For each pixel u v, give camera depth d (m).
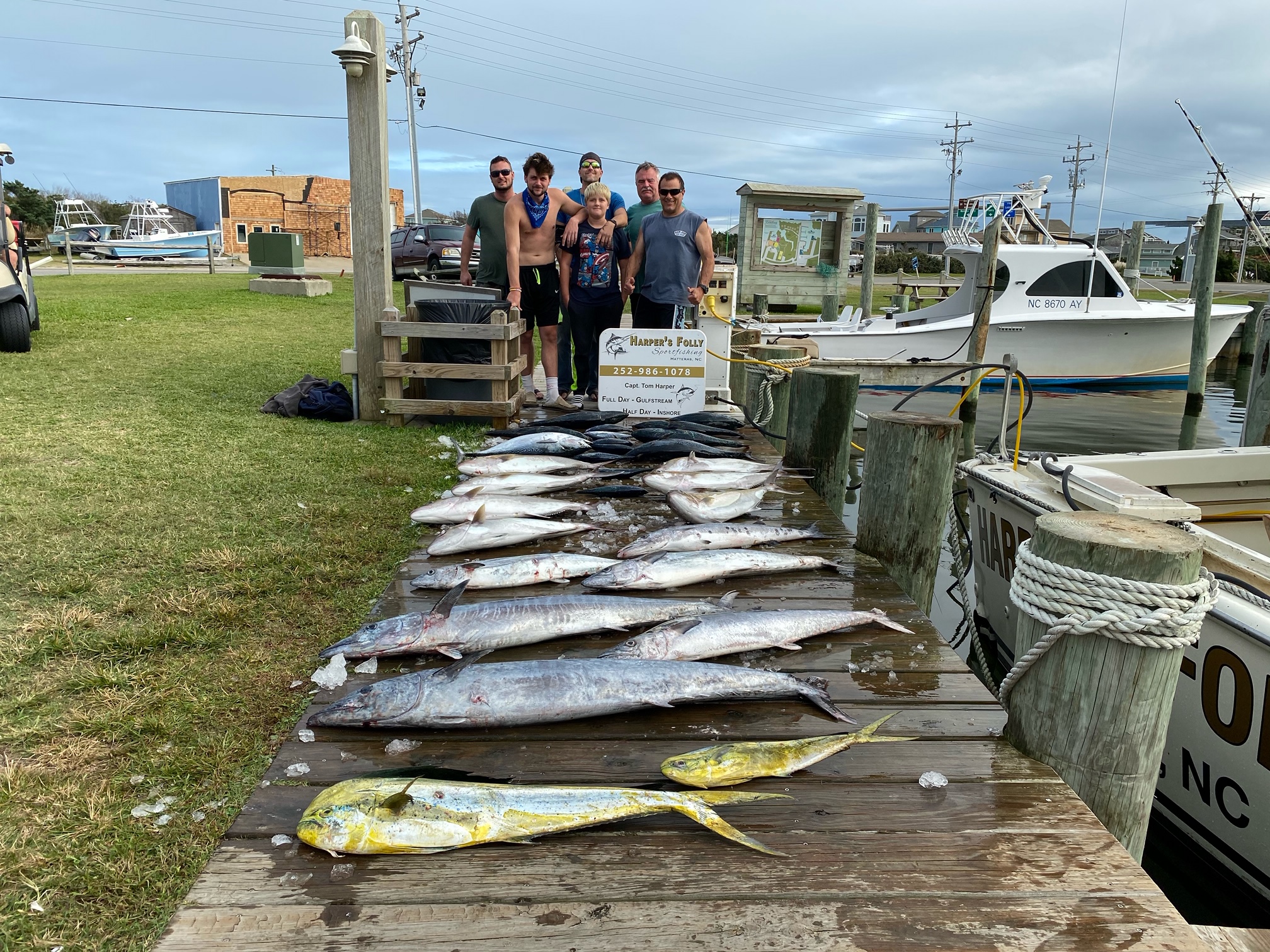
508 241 7.51
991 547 5.57
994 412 14.32
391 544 4.80
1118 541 2.47
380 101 7.17
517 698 2.74
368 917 1.92
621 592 3.93
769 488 5.38
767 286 17.72
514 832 2.16
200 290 19.73
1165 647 2.42
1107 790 2.57
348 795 2.16
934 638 3.54
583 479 5.40
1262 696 3.24
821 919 1.95
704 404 8.49
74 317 13.69
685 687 2.87
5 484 5.52
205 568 4.39
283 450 6.59
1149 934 1.94
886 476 4.60
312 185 47.75
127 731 3.01
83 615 3.79
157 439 6.75
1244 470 5.60
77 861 2.41
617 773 2.53
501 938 1.87
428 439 7.08
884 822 2.31
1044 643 2.56
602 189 7.41
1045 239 15.53
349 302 19.03
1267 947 2.14
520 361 7.93
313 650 3.64
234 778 2.80
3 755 2.85
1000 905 2.01
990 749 2.71
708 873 2.09
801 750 2.54
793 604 3.85
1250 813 3.36
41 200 52.47
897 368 12.28
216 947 1.83
